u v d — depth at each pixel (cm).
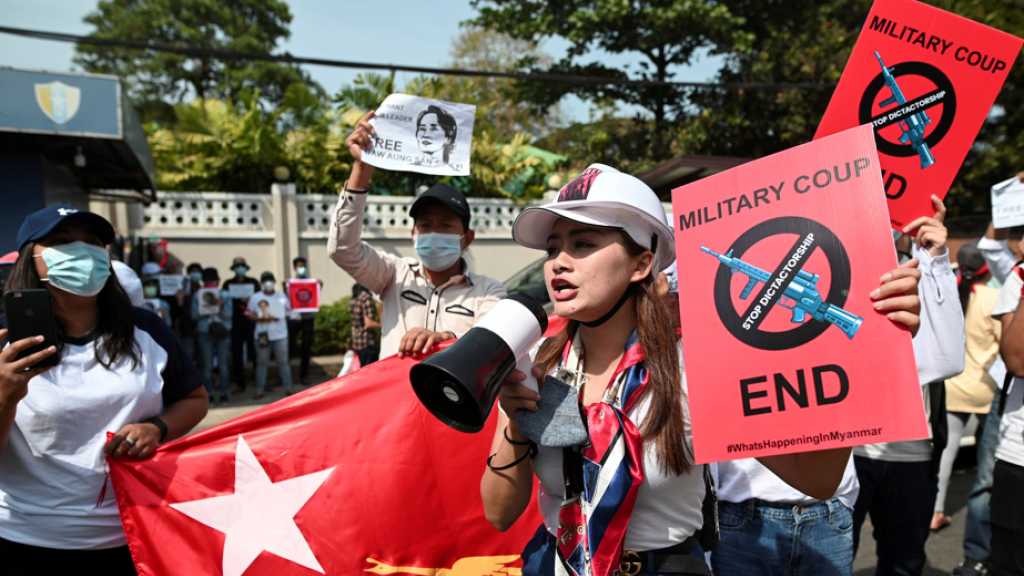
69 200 947
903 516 288
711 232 143
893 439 128
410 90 1594
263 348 905
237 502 223
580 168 2009
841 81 207
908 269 130
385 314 318
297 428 232
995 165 1369
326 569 225
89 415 204
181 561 215
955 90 197
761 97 1764
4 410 181
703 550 159
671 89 1970
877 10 202
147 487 215
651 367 146
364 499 230
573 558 145
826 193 137
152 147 1501
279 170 1470
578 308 150
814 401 133
